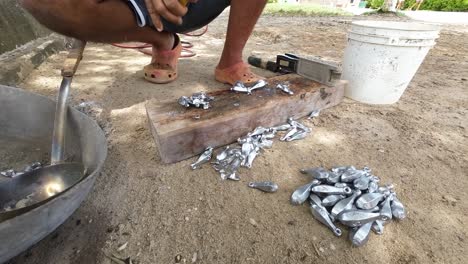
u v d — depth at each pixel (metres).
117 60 2.51
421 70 2.71
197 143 1.23
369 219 0.91
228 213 0.98
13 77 1.78
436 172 1.22
